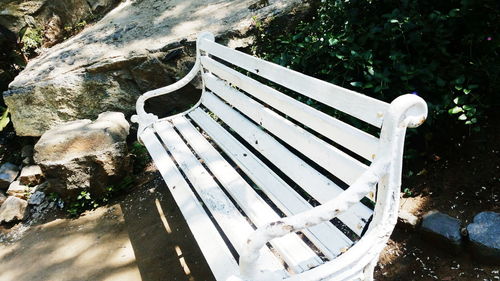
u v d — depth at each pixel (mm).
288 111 1912
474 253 1977
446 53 2314
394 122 1214
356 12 2738
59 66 3770
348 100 1488
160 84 3740
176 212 2951
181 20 4070
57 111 3701
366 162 2590
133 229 2900
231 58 2492
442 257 2064
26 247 2967
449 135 2498
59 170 3074
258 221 1756
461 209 2205
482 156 2357
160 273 2451
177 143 2627
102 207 3225
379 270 2115
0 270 2791
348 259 1292
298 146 1844
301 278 1247
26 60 4676
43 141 3158
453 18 2334
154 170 3484
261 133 2197
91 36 4227
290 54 3195
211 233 1771
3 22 4484
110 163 3146
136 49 3703
